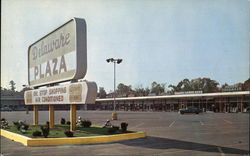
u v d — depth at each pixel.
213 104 55.34
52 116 18.48
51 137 12.97
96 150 10.67
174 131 17.33
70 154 9.98
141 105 73.50
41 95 18.77
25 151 10.78
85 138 12.37
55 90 16.42
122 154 9.82
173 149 10.66
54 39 17.05
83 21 14.57
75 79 14.65
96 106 93.19
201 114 45.28
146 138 13.90
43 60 18.72
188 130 17.97
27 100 21.78
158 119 30.70
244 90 48.94
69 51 15.12
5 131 16.64
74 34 14.61
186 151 10.22
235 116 37.16
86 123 18.58
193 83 98.25
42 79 18.81
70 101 14.66
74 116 15.40
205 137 14.23
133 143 12.30
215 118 32.22
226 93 49.91
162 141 12.84
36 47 20.05
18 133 15.20
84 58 14.45
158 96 63.44
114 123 25.16
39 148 11.42
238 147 10.98
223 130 17.81
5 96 91.06
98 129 16.42
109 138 12.80
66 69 15.38
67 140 12.24
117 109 83.25
